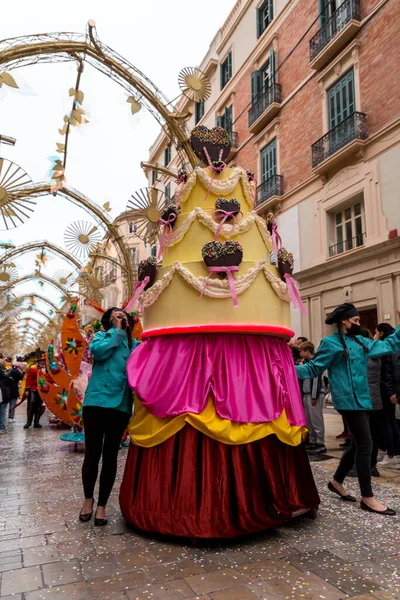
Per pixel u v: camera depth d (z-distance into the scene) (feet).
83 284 49.32
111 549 9.71
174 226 12.59
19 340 122.31
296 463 11.54
